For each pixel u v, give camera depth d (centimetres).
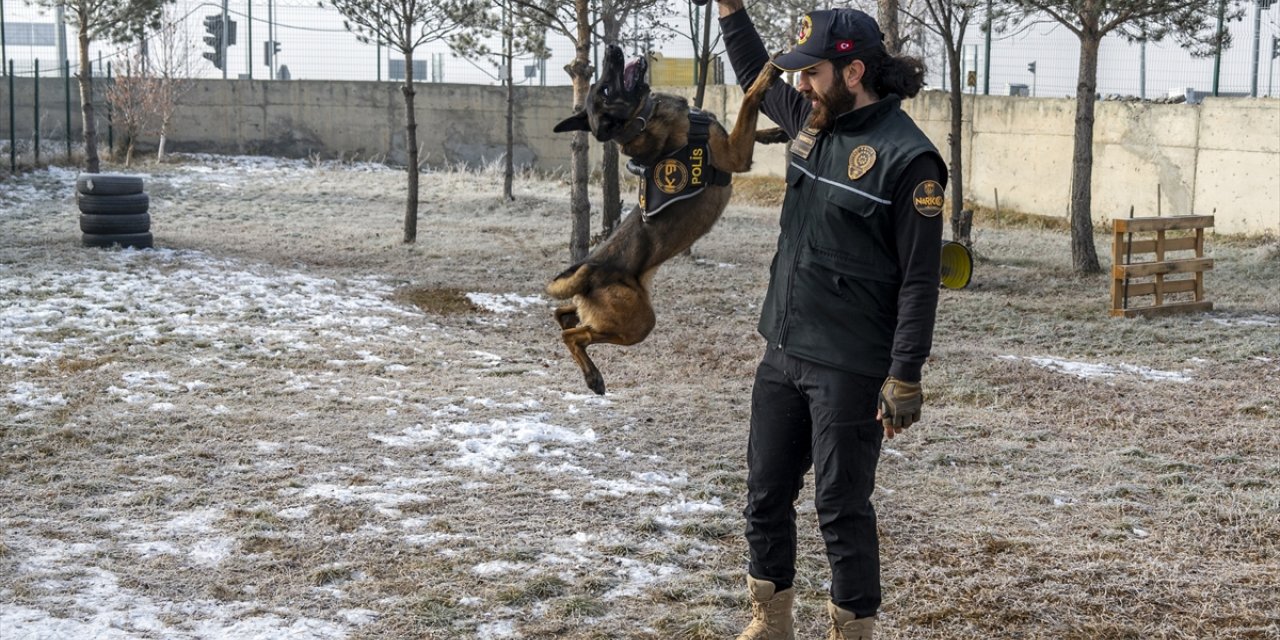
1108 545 529
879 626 425
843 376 325
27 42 3044
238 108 3067
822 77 318
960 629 425
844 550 335
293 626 395
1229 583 479
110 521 503
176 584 431
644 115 335
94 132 1811
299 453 623
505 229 1962
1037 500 601
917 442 715
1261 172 1925
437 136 3128
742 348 1050
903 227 311
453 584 441
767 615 362
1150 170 2097
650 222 349
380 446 645
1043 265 1678
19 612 392
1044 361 1030
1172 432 767
